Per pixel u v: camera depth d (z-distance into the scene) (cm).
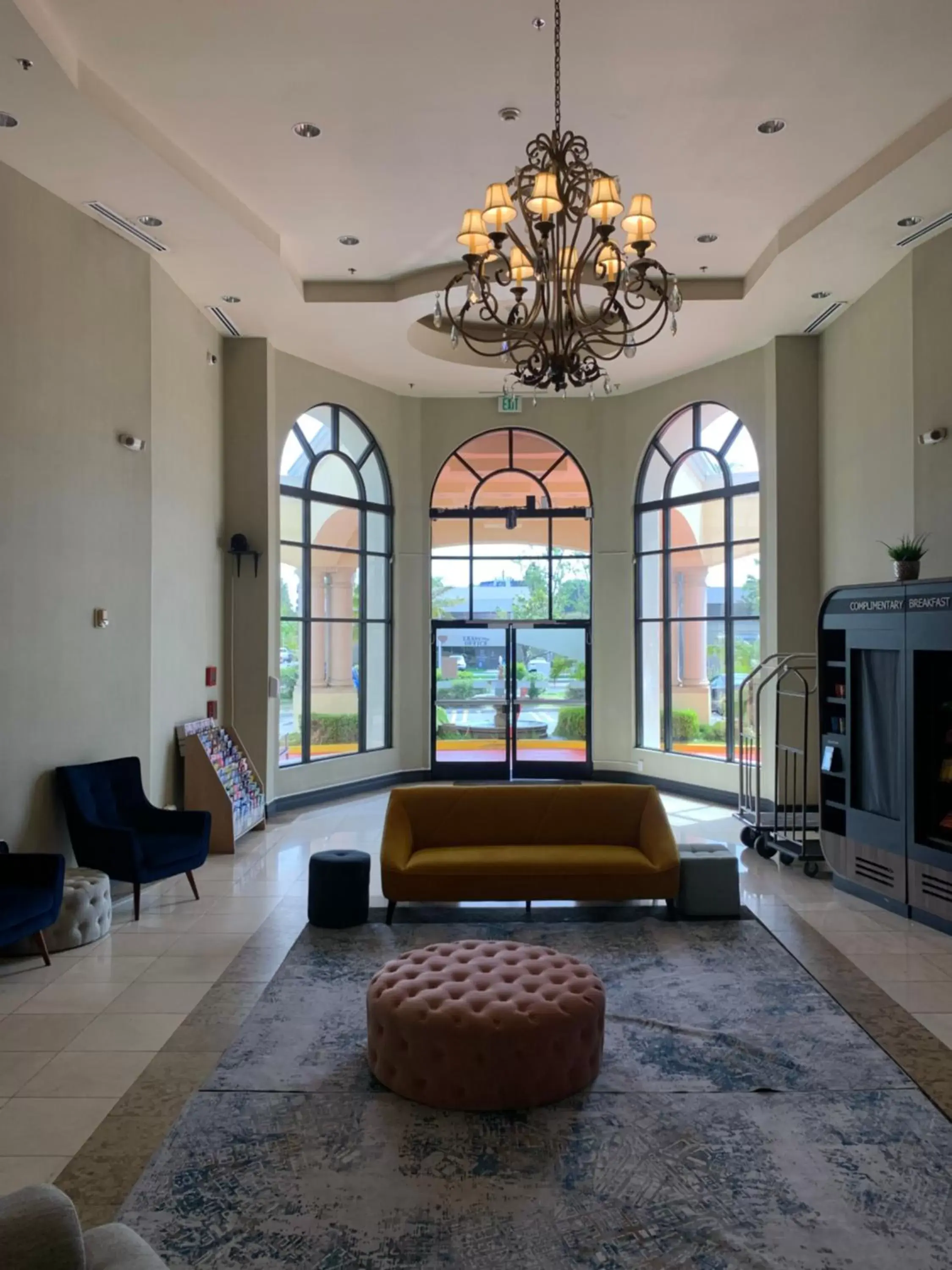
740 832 801
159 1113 327
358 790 991
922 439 636
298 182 590
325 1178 286
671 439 1001
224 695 836
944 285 621
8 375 526
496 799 592
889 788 577
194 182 561
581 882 545
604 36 443
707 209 626
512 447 1077
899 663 567
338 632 982
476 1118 322
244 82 481
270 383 852
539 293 427
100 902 522
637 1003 424
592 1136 310
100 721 606
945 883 528
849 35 443
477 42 448
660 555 1017
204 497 787
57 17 425
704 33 441
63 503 571
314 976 462
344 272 739
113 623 619
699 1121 319
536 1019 332
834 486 805
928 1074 354
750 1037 387
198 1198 276
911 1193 277
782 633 845
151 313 663
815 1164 292
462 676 1084
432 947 406
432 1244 254
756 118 515
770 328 823
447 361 921
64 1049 380
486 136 536
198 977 461
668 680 1011
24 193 540
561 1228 261
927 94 492
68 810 560
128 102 497
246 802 772
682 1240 255
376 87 486
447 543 1081
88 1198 276
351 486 1000
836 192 593
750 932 528
